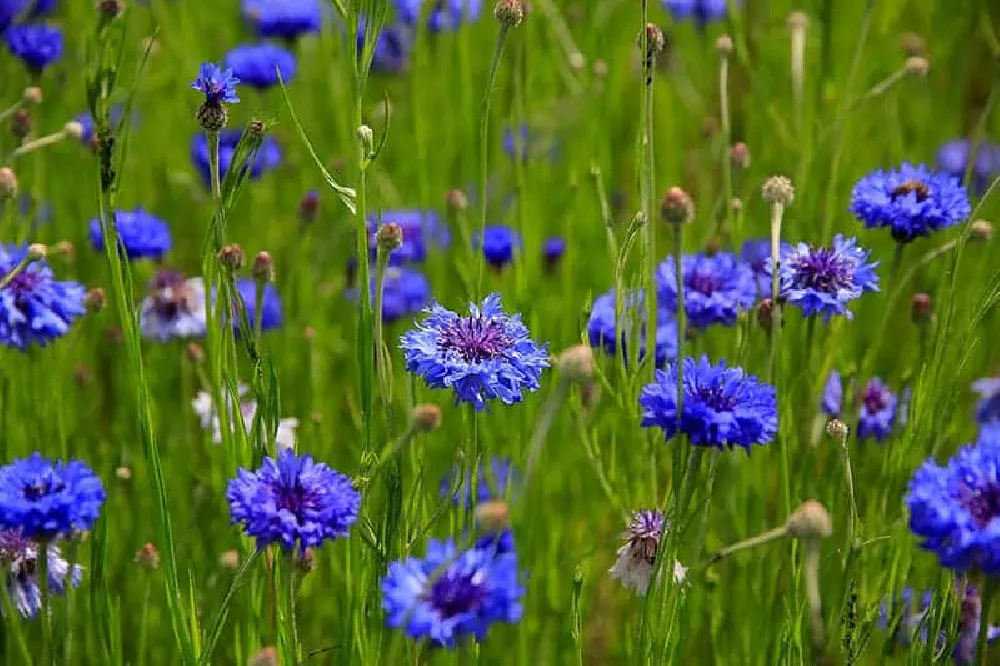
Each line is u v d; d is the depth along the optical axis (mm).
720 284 1201
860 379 1217
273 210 1545
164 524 1095
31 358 1243
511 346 1090
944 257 1358
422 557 1129
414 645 1086
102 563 1122
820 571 1178
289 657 1052
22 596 1115
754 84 1512
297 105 1613
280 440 1247
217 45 1765
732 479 1193
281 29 1564
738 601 1216
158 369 1339
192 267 1507
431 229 1402
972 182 1523
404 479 1174
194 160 1446
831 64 1411
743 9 1759
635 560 1127
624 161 1633
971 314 1194
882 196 1178
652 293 1145
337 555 1158
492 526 995
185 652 1098
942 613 1113
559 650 1237
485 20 1652
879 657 1200
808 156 1341
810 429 1193
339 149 1610
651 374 1168
